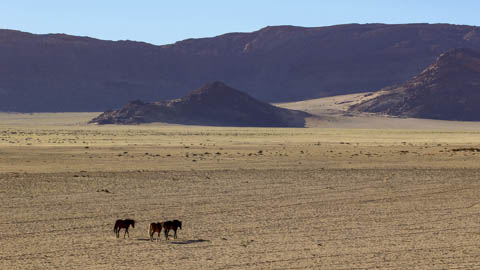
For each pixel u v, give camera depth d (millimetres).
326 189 57406
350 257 31312
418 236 36688
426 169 76250
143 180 62438
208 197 51656
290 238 36000
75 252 32000
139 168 74562
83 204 47500
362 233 37500
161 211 44875
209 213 44219
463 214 44375
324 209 46250
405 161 86938
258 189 56812
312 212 44875
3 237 35562
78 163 80312
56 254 31531
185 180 62875
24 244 33781
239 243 34562
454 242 35000
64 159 85562
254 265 29594
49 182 59969
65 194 52469
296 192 55062
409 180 65000
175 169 73562
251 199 50781
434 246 33906
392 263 30109
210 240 35312
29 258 30625
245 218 42344
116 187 57188
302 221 41344
